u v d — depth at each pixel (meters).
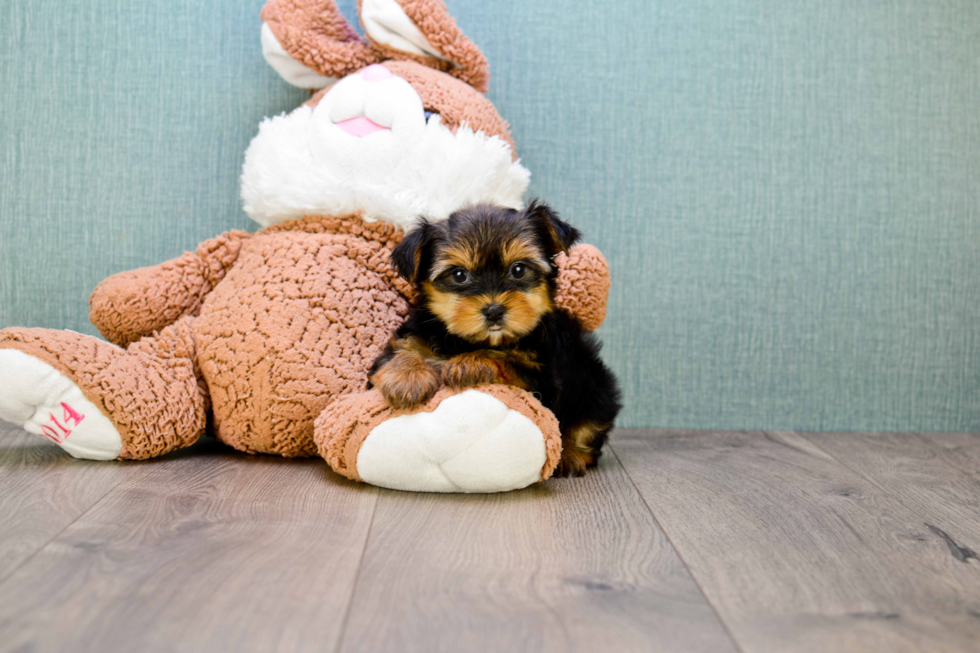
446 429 0.56
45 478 0.58
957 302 0.81
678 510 0.56
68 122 0.77
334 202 0.66
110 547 0.48
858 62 0.79
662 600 0.45
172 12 0.77
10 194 0.77
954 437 0.78
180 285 0.68
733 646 0.41
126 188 0.78
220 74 0.78
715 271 0.80
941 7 0.79
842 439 0.77
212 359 0.64
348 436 0.58
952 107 0.80
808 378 0.80
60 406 0.60
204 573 0.45
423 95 0.68
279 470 0.62
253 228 0.78
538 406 0.58
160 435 0.62
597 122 0.79
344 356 0.64
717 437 0.77
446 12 0.71
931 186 0.80
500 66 0.78
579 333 0.65
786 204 0.80
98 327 0.68
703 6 0.79
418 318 0.62
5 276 0.78
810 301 0.80
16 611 0.42
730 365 0.80
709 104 0.79
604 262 0.69
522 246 0.59
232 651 0.40
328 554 0.48
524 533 0.52
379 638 0.41
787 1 0.79
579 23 0.78
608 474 0.64
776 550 0.51
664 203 0.79
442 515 0.54
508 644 0.41
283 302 0.64
